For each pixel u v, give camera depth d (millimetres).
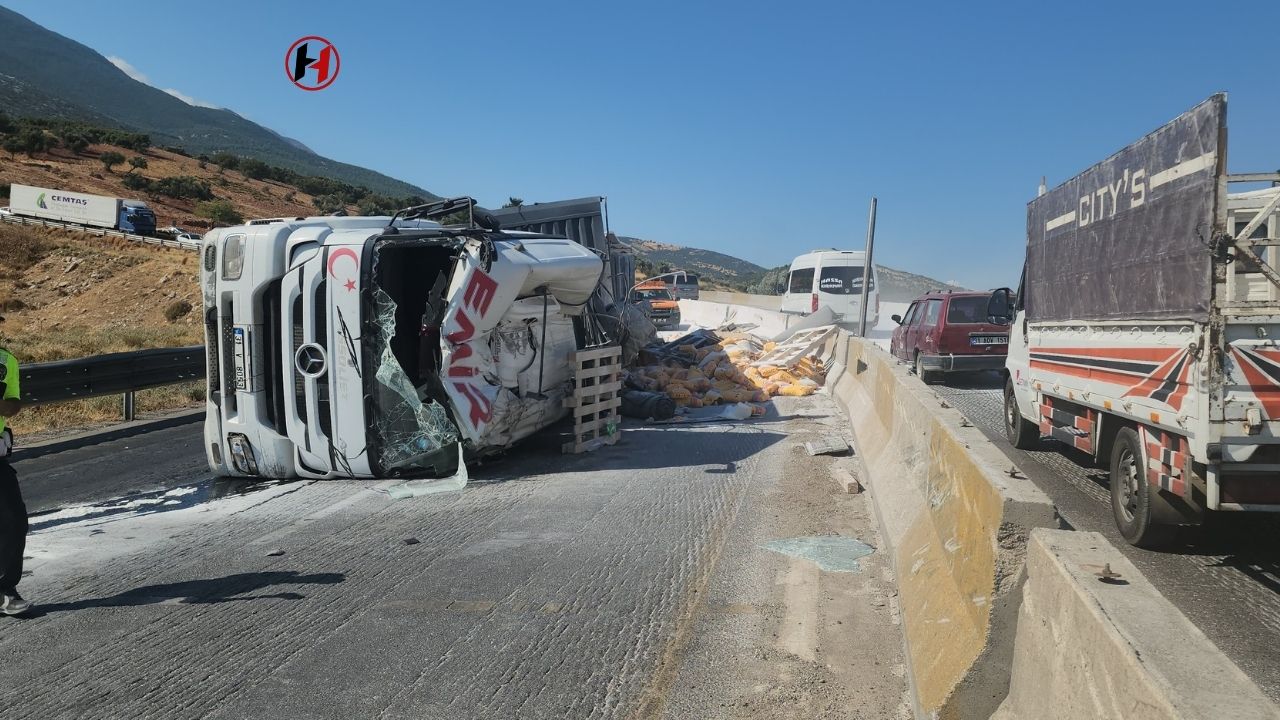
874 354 9719
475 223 9336
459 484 7840
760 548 5570
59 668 4039
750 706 3465
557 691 3654
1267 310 4535
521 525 6402
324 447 8047
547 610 4598
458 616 4539
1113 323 5906
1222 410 4594
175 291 45719
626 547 5719
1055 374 7344
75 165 93500
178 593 5070
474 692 3666
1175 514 5262
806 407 12469
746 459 8742
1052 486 7484
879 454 7070
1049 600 2352
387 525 6523
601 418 9977
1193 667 1680
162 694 3727
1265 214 4477
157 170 102250
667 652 4012
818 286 25703
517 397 8617
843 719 3314
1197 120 4715
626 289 17281
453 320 7711
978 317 14875
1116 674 1813
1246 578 5027
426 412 7852
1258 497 4648
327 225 8656
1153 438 5359
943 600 3428
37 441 10789
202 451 10289
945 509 3992
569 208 14375
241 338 8188
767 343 17125
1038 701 2359
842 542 5617
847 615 4371
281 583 5188
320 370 8031
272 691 3719
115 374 12266
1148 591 2074
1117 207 5871
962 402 13273
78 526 6797
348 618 4559
